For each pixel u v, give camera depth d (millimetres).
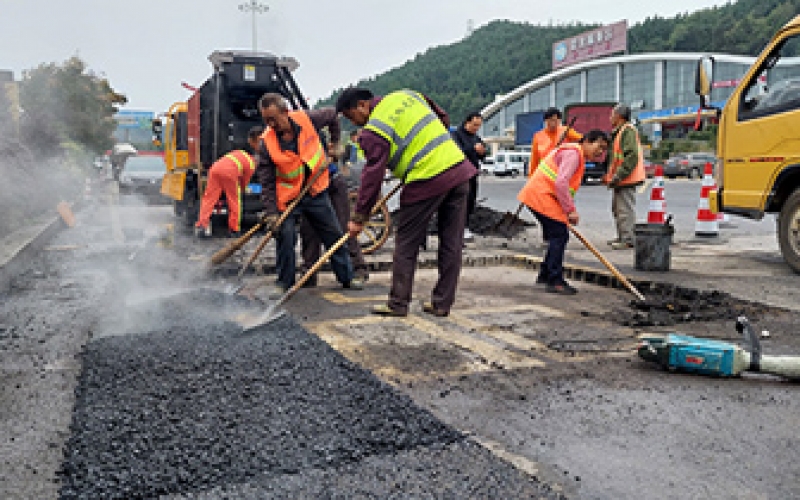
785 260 6055
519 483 2062
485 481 2068
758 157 6211
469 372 3223
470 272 6586
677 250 7469
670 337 3287
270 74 9805
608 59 75062
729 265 6387
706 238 8523
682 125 59844
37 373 3195
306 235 5684
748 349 3395
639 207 14320
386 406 2646
